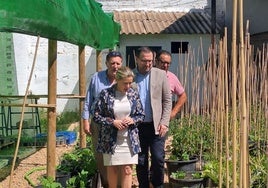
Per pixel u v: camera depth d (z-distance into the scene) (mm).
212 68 7633
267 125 5645
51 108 6188
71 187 5898
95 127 5957
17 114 11828
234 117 3777
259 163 5656
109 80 5824
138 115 5344
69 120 15727
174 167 7184
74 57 16125
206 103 8188
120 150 5285
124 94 5324
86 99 5926
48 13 5176
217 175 6074
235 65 3668
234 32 3600
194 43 15508
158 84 5809
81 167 6594
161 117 5844
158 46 15500
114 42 11594
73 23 6430
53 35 5504
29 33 4766
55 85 6215
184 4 17438
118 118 5277
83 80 9383
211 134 7480
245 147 3660
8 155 9180
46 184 5621
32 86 15742
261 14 14922
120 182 5848
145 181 5996
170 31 15250
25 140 10602
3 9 4238
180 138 7859
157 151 5871
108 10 17453
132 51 15469
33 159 9367
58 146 11000
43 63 15844
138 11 17312
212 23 14539
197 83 8641
